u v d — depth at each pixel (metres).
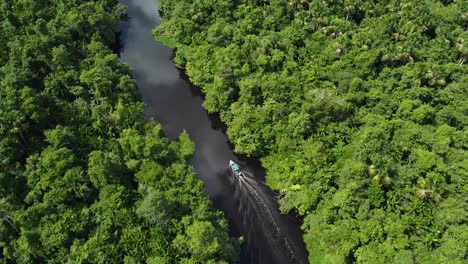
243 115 130.00
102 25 165.25
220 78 139.12
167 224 98.31
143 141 115.12
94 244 93.06
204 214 101.75
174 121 141.12
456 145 120.81
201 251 92.94
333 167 114.56
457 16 167.75
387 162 108.88
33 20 158.62
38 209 98.06
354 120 126.44
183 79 157.50
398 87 137.12
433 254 95.94
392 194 106.56
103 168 104.25
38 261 94.50
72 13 160.00
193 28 164.88
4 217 97.00
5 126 113.06
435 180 106.38
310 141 122.12
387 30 158.25
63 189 102.56
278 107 128.12
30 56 139.50
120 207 100.38
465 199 105.75
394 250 96.12
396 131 120.75
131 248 94.12
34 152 116.25
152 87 153.25
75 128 123.19
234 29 158.50
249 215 115.44
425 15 160.88
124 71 144.00
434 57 148.75
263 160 127.62
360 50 148.12
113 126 124.19
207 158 130.00
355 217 104.94
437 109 133.62
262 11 172.00
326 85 138.75
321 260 104.50
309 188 113.69
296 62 147.88
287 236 111.06
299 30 158.62
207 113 144.25
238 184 122.62
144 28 183.88
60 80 133.12
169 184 106.25
